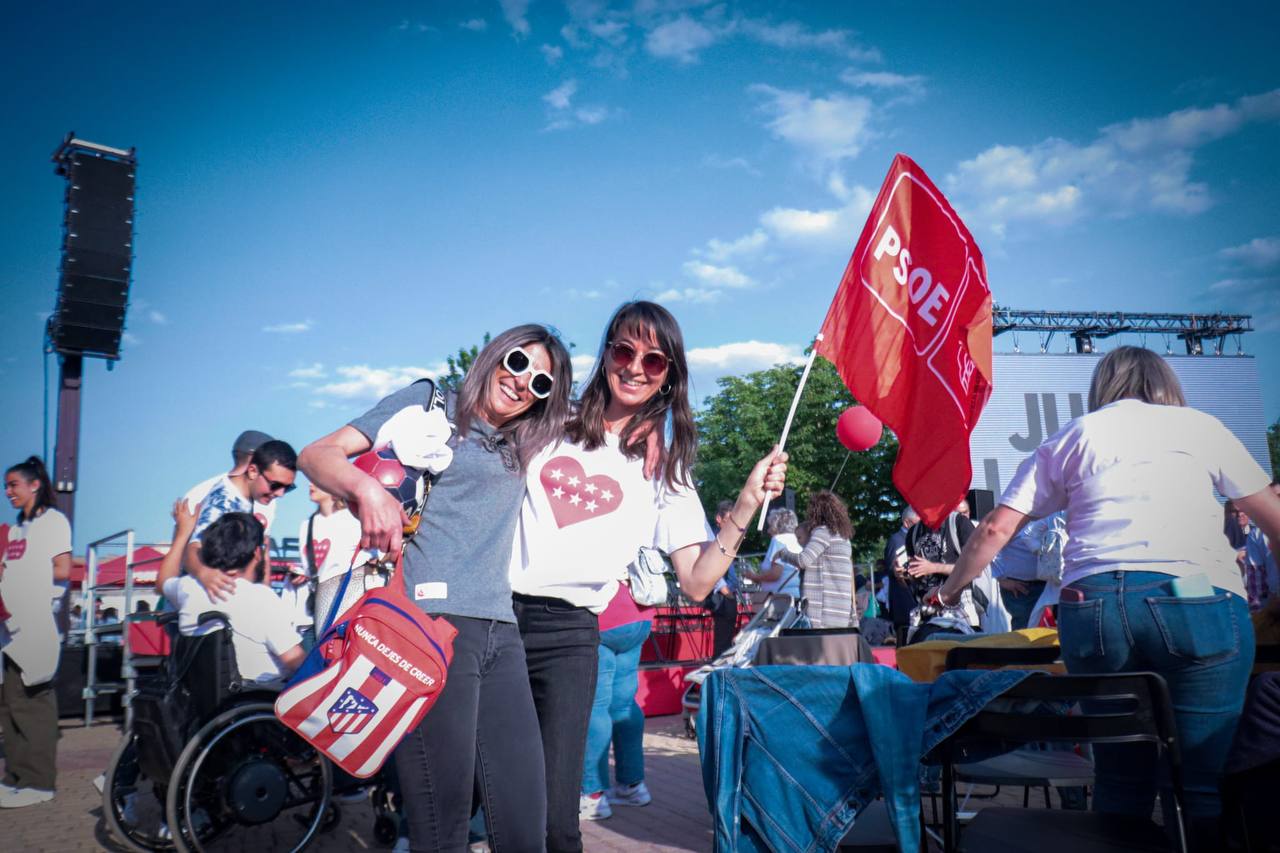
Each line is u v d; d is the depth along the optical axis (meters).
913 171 4.23
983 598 5.89
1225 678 2.60
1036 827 2.45
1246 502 2.74
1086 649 2.77
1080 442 2.88
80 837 4.95
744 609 11.27
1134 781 2.82
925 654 3.68
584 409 2.75
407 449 2.32
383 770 4.37
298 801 4.30
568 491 2.65
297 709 2.04
